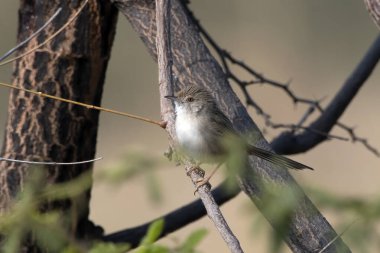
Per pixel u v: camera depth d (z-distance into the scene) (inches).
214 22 1175.0
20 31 378.3
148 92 1113.4
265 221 177.8
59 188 251.1
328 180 827.4
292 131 445.7
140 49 1125.7
